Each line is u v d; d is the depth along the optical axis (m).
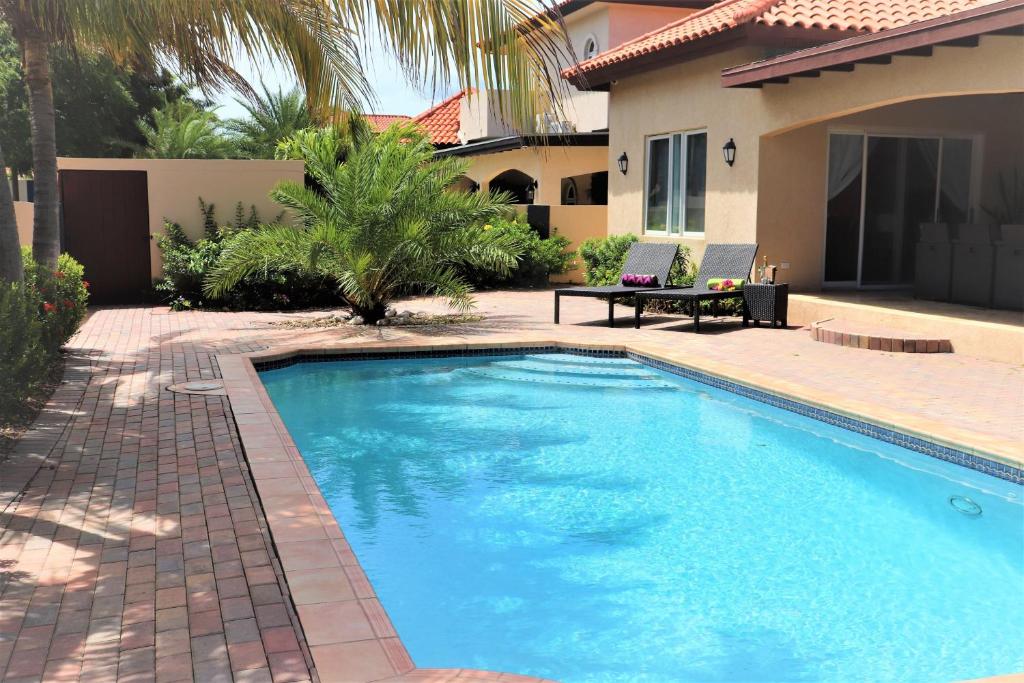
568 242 19.27
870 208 13.26
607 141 18.55
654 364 9.89
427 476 6.53
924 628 4.20
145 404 7.48
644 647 4.00
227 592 3.71
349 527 5.53
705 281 12.38
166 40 8.17
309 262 12.17
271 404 7.36
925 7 12.70
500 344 10.79
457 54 6.41
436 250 12.55
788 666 3.83
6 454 5.87
